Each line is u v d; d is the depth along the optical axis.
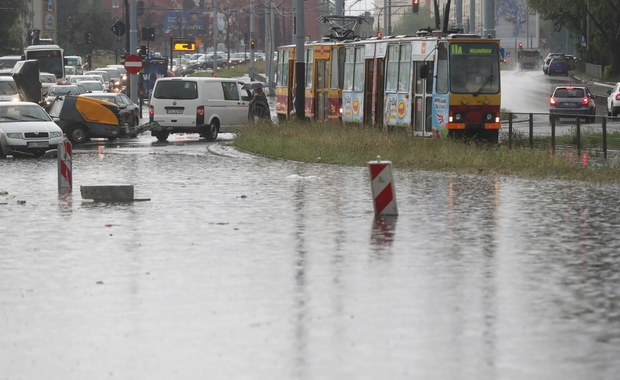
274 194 48.72
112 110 90.75
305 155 69.25
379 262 29.88
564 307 23.75
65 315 23.11
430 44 76.81
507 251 31.80
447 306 23.86
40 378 18.06
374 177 40.66
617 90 125.25
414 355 19.50
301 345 20.30
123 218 40.19
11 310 23.67
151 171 61.50
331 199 46.56
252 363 18.98
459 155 62.84
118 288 26.17
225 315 22.98
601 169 57.88
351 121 89.25
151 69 159.75
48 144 75.31
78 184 54.03
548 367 18.62
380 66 84.12
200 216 40.62
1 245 33.50
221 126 93.12
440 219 39.38
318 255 31.16
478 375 18.16
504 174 58.03
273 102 169.25
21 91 110.81
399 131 76.81
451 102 75.06
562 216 40.12
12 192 50.50
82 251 32.19
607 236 34.88
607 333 21.22
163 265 29.53
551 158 60.22
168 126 91.56
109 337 21.02
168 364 18.92
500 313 23.12
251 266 29.28
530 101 151.62
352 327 21.80
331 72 93.25
